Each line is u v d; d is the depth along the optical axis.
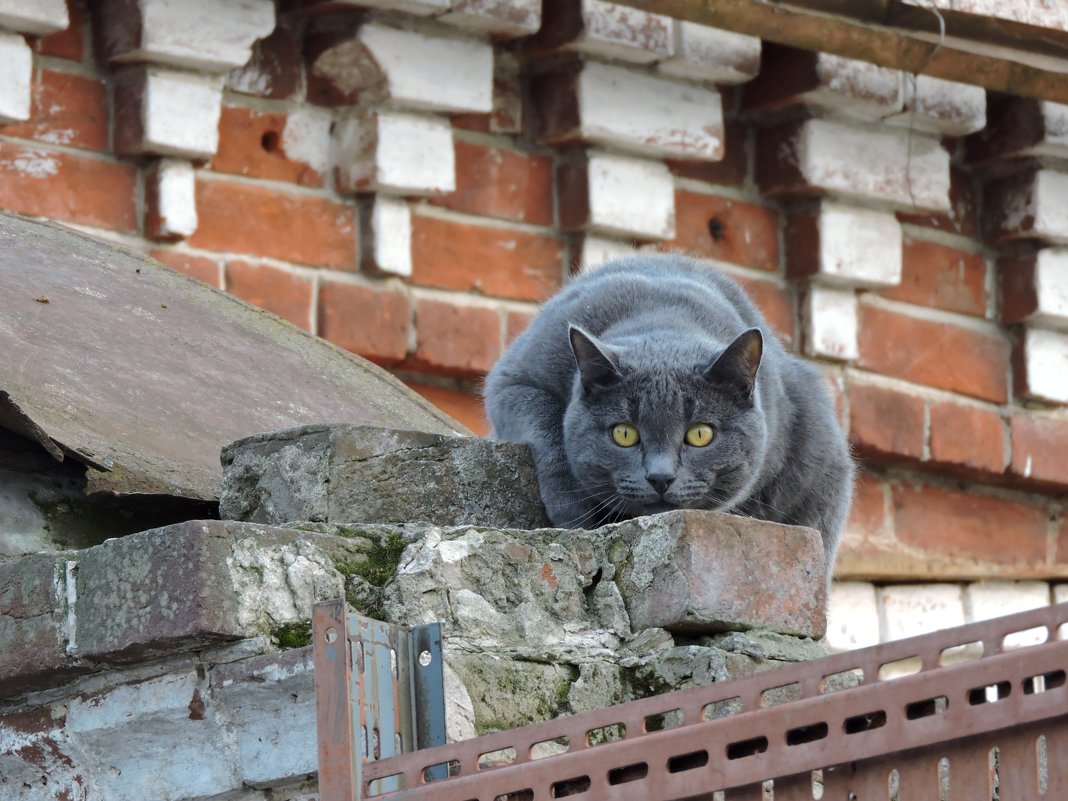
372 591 5.47
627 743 4.56
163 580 5.09
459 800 4.65
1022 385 15.38
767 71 14.40
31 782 5.50
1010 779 4.25
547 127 13.62
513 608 5.62
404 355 12.94
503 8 13.16
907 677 4.32
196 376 8.43
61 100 12.19
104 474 6.76
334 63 12.88
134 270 9.95
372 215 12.92
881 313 14.85
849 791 4.43
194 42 12.26
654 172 13.91
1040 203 15.22
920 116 14.73
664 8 12.85
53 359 7.73
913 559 14.73
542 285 13.53
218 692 5.14
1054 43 14.60
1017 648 4.37
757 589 5.68
